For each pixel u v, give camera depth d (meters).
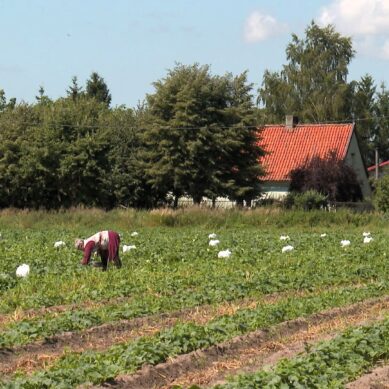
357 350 16.05
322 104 104.25
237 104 70.50
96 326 19.48
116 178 68.94
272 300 23.77
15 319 20.08
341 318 21.08
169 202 72.62
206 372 15.78
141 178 70.06
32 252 34.84
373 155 134.50
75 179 68.56
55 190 68.94
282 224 58.66
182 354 16.61
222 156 68.88
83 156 67.94
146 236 46.78
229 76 70.81
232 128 68.56
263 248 39.44
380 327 18.05
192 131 68.19
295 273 29.28
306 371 14.20
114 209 63.88
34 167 67.44
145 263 31.50
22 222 56.22
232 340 17.86
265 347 17.73
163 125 68.31
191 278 27.00
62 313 20.61
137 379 14.91
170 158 68.06
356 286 27.19
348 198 73.00
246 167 69.94
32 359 16.47
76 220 57.81
